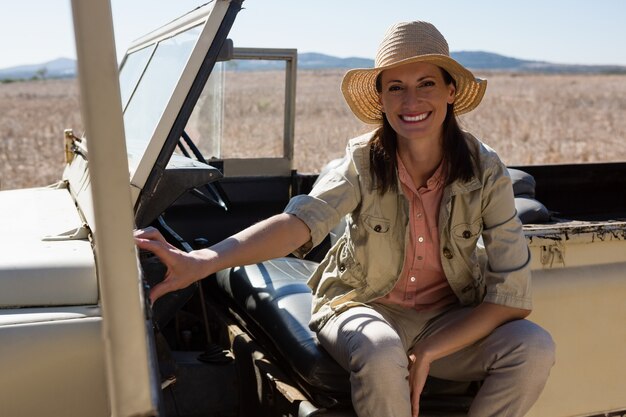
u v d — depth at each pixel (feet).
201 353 9.80
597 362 9.53
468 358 8.02
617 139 83.46
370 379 7.17
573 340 9.36
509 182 8.14
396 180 8.14
